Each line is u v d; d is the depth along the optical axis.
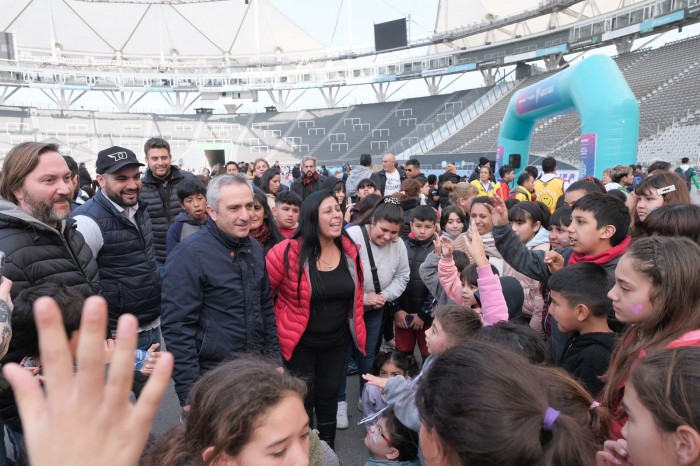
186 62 51.41
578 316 1.83
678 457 0.88
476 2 34.09
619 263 1.54
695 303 1.36
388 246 3.24
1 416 1.79
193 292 2.12
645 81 22.91
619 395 1.45
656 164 5.34
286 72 47.97
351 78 46.66
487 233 3.32
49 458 0.42
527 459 0.82
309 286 2.57
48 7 41.25
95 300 0.43
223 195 2.13
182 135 45.22
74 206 4.03
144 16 45.25
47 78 43.41
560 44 30.31
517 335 1.64
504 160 13.09
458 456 0.88
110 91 48.22
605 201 2.14
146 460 1.15
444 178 7.61
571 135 22.19
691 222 1.92
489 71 37.81
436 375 0.96
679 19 22.55
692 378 0.88
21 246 1.95
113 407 0.44
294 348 2.67
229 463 1.03
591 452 0.88
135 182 2.80
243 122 46.94
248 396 1.03
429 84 44.41
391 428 2.00
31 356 1.74
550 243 2.94
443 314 1.96
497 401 0.85
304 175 6.79
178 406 3.49
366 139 41.09
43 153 2.04
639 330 1.50
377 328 3.32
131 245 2.81
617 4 29.66
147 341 2.98
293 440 1.05
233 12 45.97
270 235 3.57
